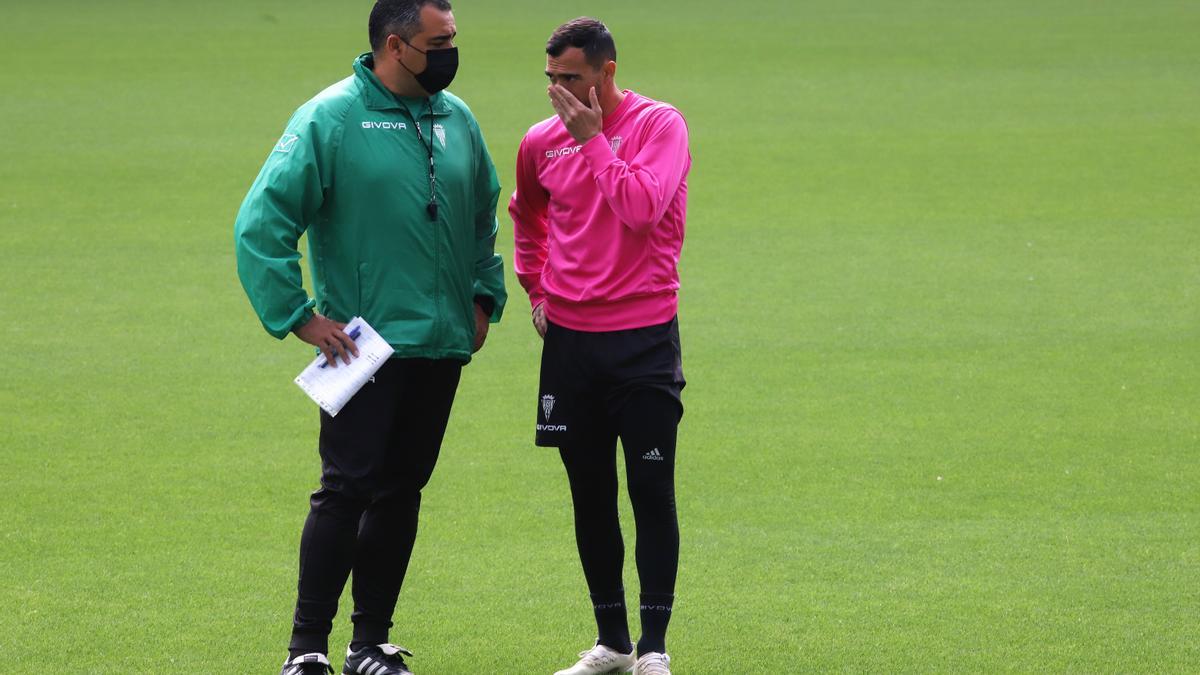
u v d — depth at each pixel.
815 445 25.59
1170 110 69.62
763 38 101.19
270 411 27.75
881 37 101.06
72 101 72.88
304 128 15.37
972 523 21.66
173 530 21.41
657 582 16.17
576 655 17.14
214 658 16.86
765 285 38.34
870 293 37.50
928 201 50.16
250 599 18.75
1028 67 85.19
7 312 35.38
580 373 16.36
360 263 15.65
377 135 15.57
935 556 20.28
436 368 16.16
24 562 20.02
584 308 16.22
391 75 15.62
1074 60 87.56
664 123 16.08
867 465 24.48
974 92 76.62
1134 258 41.31
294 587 19.20
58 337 33.16
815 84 79.75
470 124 16.53
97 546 20.69
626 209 15.43
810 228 45.81
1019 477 23.81
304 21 111.31
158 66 85.44
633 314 16.12
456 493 23.12
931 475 23.94
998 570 19.72
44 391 28.92
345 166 15.48
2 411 27.52
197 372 30.44
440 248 15.89
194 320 34.81
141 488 23.30
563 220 16.39
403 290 15.71
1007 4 122.31
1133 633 17.55
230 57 89.75
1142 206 48.84
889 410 27.72
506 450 25.38
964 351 32.03
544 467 24.45
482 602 18.77
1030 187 52.50
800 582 19.34
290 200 15.24
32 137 62.94
